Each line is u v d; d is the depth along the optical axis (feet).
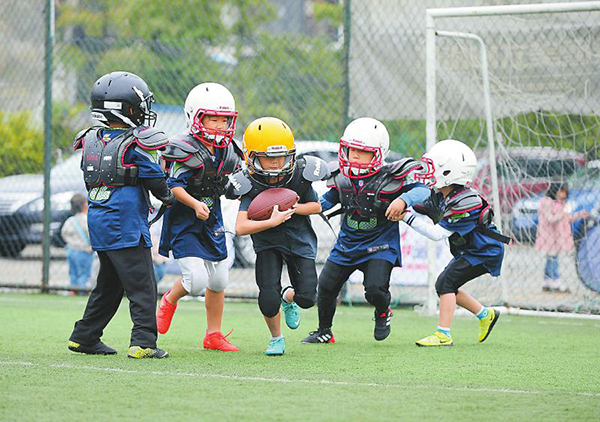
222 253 75.25
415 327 95.30
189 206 72.79
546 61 109.81
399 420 48.85
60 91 132.26
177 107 130.93
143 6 169.68
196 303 118.52
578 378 63.77
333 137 126.21
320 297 81.15
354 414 50.11
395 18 113.29
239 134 134.51
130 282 69.51
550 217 112.16
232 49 148.05
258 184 73.00
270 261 73.51
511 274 115.24
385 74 113.70
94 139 69.82
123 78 69.72
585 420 49.60
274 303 72.38
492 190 109.50
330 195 80.28
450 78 112.88
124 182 68.85
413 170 77.41
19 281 135.03
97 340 72.02
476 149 114.01
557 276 113.50
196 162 72.33
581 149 110.01
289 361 69.92
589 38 108.06
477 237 82.02
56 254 141.49
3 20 129.49
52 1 126.31
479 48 111.14
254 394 55.42
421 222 81.56
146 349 69.67
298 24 226.17
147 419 48.34
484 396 56.03
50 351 73.56
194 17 172.55
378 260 78.33
